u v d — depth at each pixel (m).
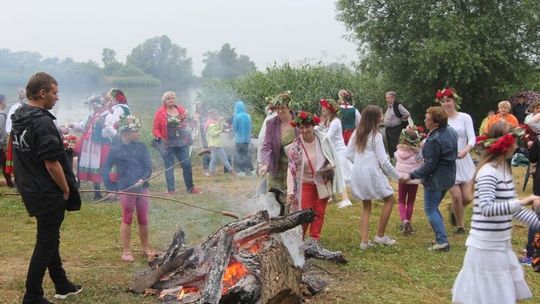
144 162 6.18
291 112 6.64
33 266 4.65
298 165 6.46
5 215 8.65
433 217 6.70
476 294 4.01
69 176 4.76
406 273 5.90
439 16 21.66
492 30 21.69
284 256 4.74
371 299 5.14
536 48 22.34
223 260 4.72
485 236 3.99
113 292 5.20
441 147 6.56
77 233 7.56
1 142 10.59
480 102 22.89
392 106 13.80
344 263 6.13
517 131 4.02
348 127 11.58
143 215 6.26
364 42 23.44
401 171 7.59
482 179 4.00
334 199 9.63
